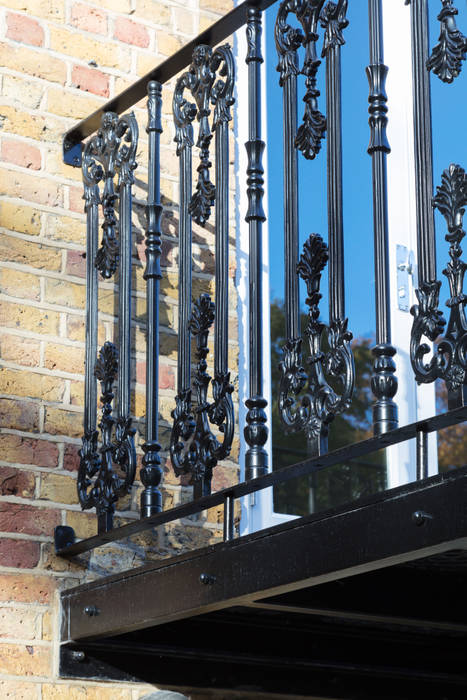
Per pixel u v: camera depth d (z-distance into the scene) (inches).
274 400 150.0
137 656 121.0
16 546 120.4
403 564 99.0
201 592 99.5
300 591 98.0
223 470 139.4
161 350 136.9
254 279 100.9
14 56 134.2
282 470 90.7
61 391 128.2
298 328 96.1
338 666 121.6
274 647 119.2
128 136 123.0
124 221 120.6
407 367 165.8
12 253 128.6
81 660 118.7
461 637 124.5
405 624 108.5
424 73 86.5
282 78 103.5
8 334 126.2
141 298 137.6
